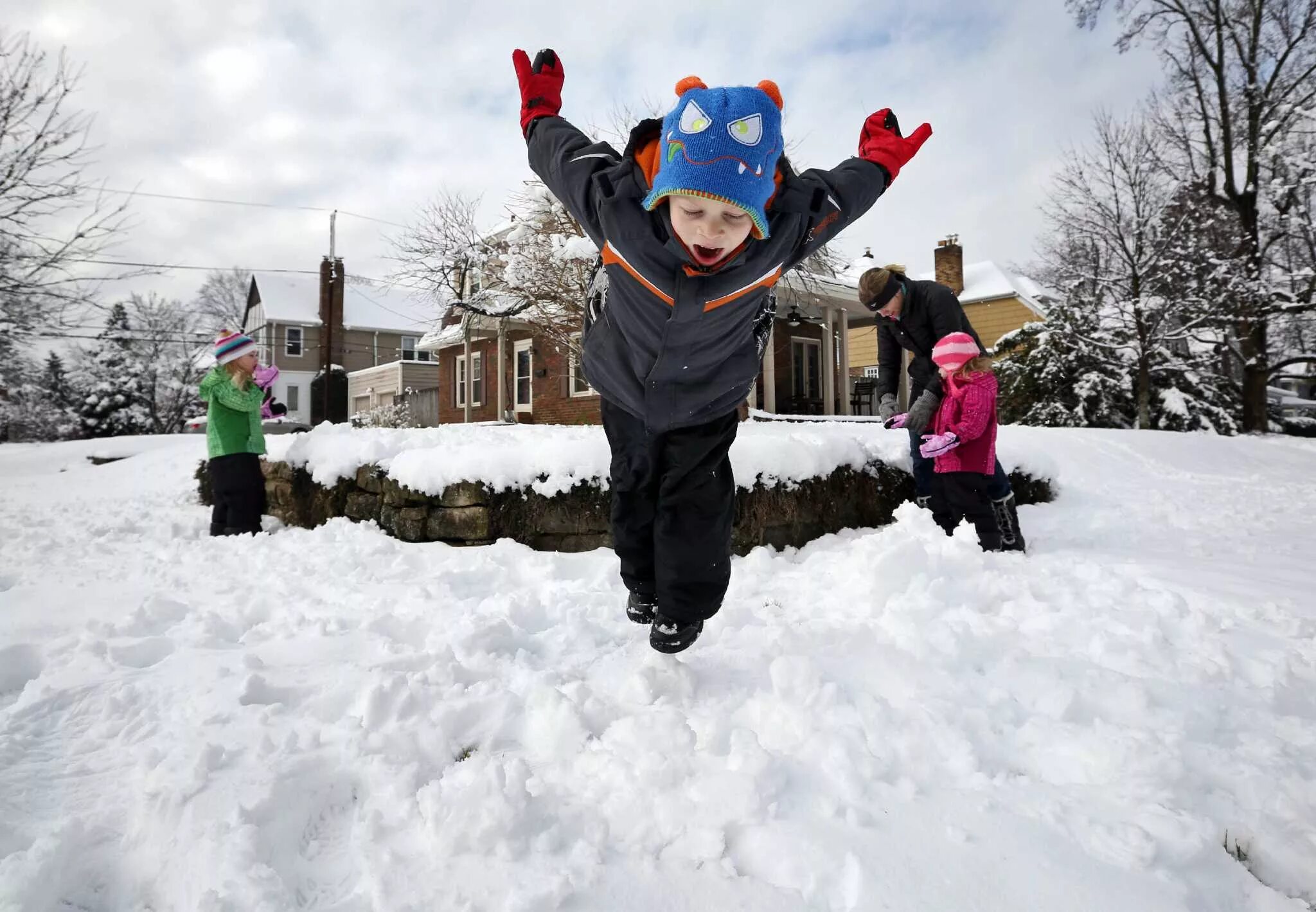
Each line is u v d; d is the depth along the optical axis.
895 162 1.87
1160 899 1.11
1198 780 1.44
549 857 1.21
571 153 1.68
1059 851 1.22
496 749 1.64
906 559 2.67
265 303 35.47
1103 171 15.89
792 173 1.66
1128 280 16.28
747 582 3.13
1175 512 5.34
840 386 15.73
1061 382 16.84
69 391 34.44
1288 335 18.75
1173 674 1.96
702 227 1.44
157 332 35.56
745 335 1.77
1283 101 16.06
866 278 4.18
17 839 1.27
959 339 3.75
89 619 2.56
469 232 9.26
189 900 1.14
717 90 1.47
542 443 3.99
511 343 17.28
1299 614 2.43
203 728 1.65
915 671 1.93
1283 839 1.27
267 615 2.67
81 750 1.60
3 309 13.77
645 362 1.73
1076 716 1.74
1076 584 2.83
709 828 1.28
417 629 2.45
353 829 1.32
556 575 3.33
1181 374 16.53
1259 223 16.92
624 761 1.48
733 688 1.90
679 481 1.83
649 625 2.49
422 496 3.97
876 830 1.28
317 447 5.09
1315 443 13.03
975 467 3.73
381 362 36.97
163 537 4.72
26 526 5.21
